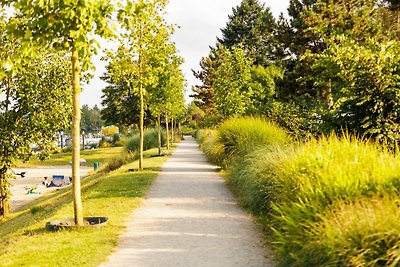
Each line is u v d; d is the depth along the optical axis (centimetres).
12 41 1401
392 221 481
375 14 2897
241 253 685
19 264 643
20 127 1736
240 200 1148
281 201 797
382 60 1043
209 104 6875
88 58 787
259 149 1234
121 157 2917
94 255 677
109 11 770
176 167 2039
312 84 2777
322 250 513
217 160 1880
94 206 1102
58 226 860
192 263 637
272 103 2277
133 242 759
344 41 1224
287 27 3089
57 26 743
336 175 648
